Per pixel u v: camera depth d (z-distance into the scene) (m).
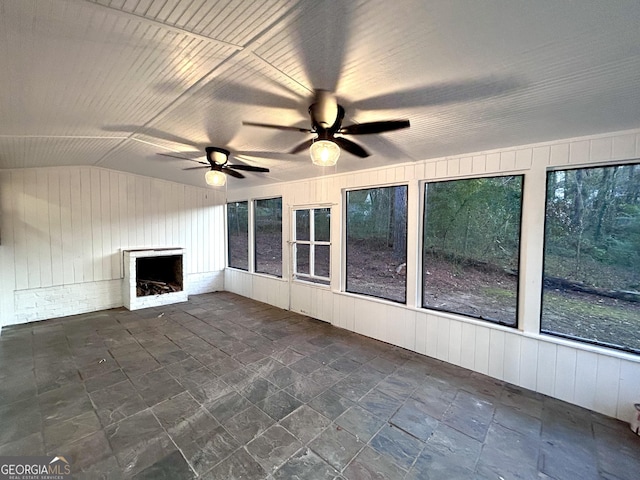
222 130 2.99
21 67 1.68
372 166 3.95
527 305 2.86
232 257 6.77
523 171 2.86
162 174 5.51
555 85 1.77
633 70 1.56
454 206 3.40
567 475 1.86
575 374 2.61
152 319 4.80
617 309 2.51
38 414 2.40
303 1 1.24
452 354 3.35
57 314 4.87
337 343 3.89
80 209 5.04
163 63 1.76
